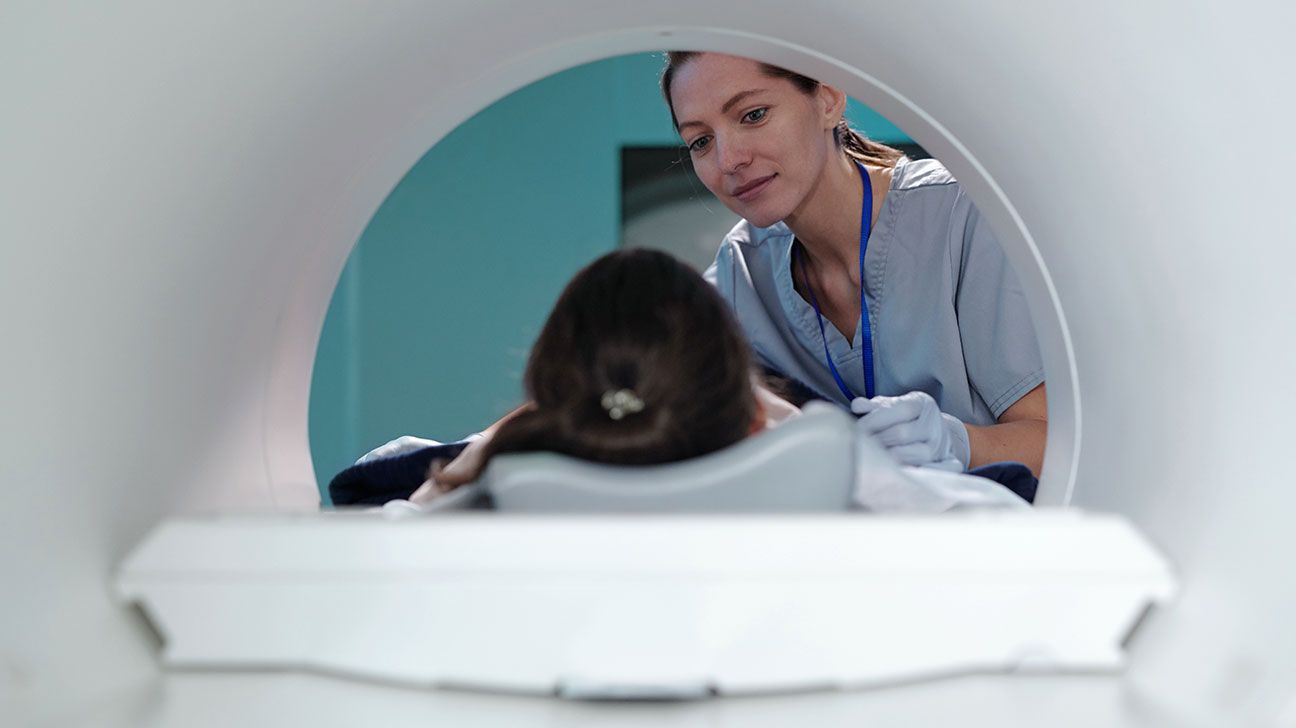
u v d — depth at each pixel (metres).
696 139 2.18
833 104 2.16
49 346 0.99
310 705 0.93
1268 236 1.03
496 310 5.00
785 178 2.10
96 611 0.99
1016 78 1.29
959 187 2.17
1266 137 1.03
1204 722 0.89
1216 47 1.05
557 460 1.06
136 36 1.01
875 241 2.19
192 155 1.13
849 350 2.30
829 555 0.93
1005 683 0.98
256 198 1.29
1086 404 1.43
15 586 0.92
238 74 1.14
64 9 0.95
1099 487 1.35
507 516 0.97
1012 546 0.95
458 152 5.00
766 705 0.95
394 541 0.95
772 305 2.38
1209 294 1.11
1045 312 1.52
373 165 1.58
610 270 1.21
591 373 1.13
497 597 0.94
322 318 1.69
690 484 1.05
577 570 0.93
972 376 2.21
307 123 1.32
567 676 0.96
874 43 1.42
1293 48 1.00
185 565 0.96
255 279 1.38
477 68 1.52
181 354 1.20
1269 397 1.03
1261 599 0.96
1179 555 1.09
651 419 1.12
